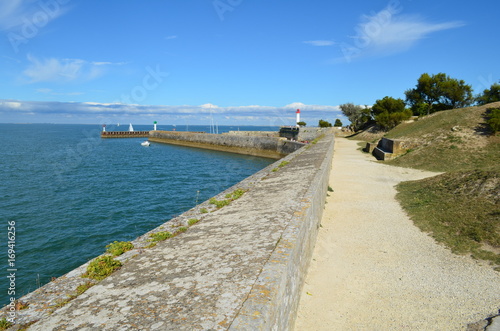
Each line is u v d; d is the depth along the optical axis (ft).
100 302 11.60
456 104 172.65
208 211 26.09
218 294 11.35
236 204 27.53
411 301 18.84
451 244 26.63
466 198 35.76
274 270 12.95
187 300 11.10
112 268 14.85
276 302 11.18
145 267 14.96
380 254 25.90
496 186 35.45
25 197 69.05
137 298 11.64
